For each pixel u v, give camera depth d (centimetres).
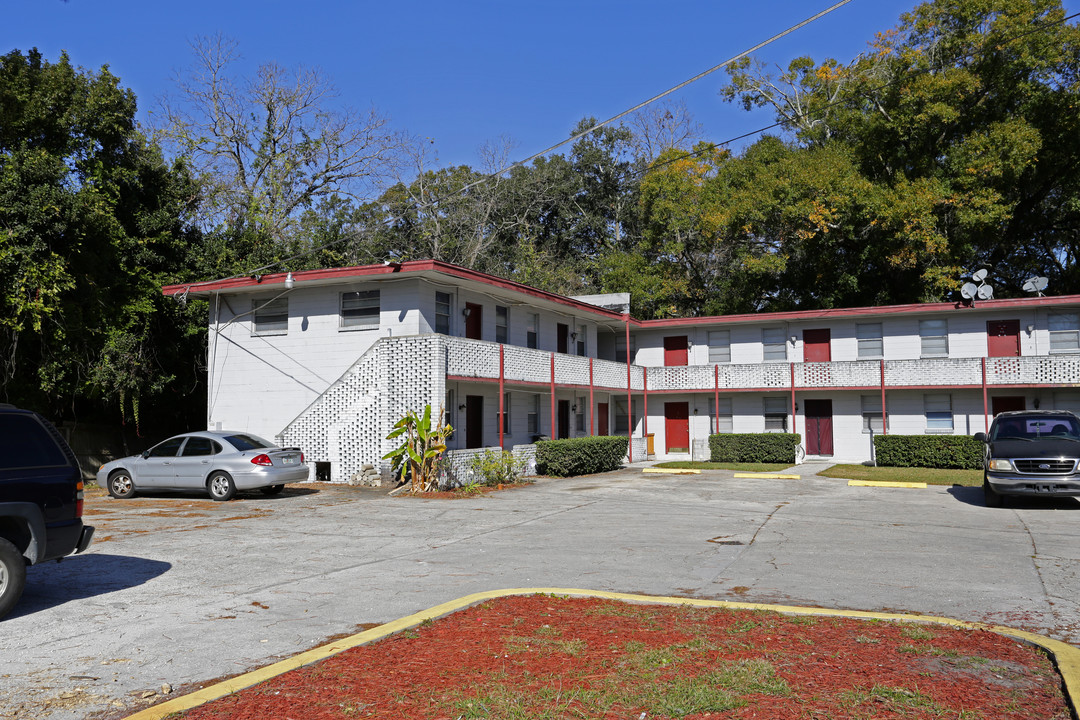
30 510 778
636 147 5838
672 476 2433
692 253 4409
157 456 1848
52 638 678
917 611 746
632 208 5641
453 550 1120
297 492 1972
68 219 2055
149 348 2533
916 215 3375
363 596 826
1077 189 3631
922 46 3688
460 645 622
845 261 3900
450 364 2166
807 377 3147
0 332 2116
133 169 2611
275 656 621
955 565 980
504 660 582
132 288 2475
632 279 4419
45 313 2034
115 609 780
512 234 5569
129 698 532
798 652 596
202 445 1825
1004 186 3575
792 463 2850
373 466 2134
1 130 2255
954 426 3009
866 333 3173
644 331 3591
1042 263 4138
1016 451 1575
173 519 1464
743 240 4103
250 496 1884
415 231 4834
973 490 1950
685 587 862
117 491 1864
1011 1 3372
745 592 837
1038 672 550
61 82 2330
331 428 2220
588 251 5903
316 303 2397
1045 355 2808
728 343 3416
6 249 1936
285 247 3344
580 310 2988
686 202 4238
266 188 4028
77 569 985
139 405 2705
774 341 3328
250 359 2480
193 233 2952
